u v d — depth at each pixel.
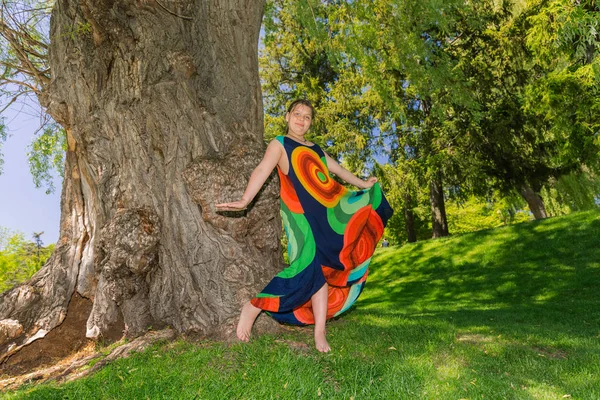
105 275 4.43
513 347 4.09
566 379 3.23
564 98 12.09
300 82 21.02
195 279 4.27
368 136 18.69
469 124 16.97
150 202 4.55
